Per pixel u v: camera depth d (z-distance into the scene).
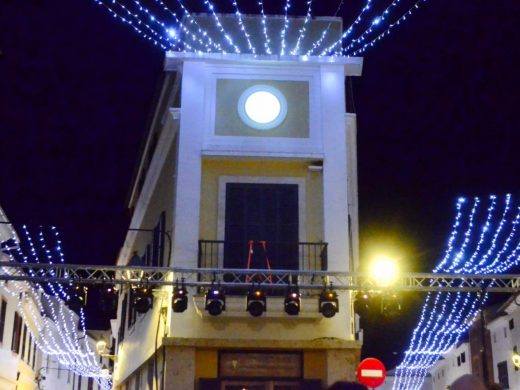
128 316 24.53
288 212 16.58
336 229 16.31
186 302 14.70
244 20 18.05
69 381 45.81
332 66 17.39
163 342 15.46
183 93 16.98
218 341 15.52
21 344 32.12
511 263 18.84
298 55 17.31
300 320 15.74
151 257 20.56
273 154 16.66
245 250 16.28
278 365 15.67
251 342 15.55
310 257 16.27
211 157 16.64
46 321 38.47
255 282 15.71
